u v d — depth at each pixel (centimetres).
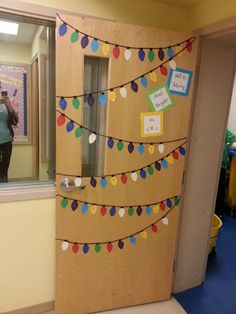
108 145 163
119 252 184
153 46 159
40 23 153
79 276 179
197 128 187
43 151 178
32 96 198
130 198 176
